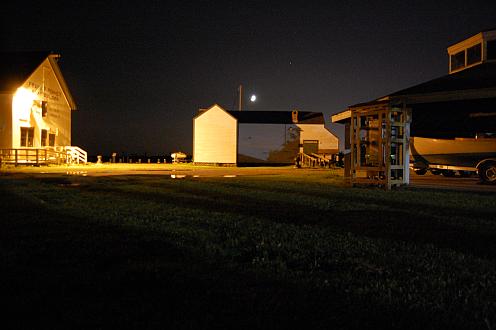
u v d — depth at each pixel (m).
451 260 4.50
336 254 4.70
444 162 17.86
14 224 6.20
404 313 3.04
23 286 3.46
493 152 16.20
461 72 15.40
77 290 3.39
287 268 4.18
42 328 2.70
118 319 2.84
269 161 46.44
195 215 7.37
